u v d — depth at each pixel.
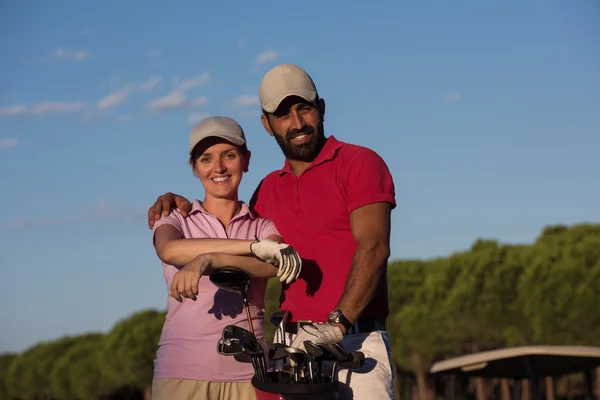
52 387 55.66
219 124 3.93
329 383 3.07
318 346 3.08
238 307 3.89
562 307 23.34
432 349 28.45
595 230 40.44
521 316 25.23
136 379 43.88
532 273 24.53
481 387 22.97
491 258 27.19
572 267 23.84
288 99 3.80
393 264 35.28
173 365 3.85
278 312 3.51
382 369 3.64
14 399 62.81
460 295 26.97
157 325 44.16
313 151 3.85
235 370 3.85
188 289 3.37
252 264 3.61
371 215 3.68
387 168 3.84
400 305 32.50
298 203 3.90
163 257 3.72
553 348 10.03
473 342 27.48
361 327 3.69
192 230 3.97
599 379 20.62
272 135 4.03
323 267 3.80
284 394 3.08
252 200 4.20
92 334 60.66
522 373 11.50
